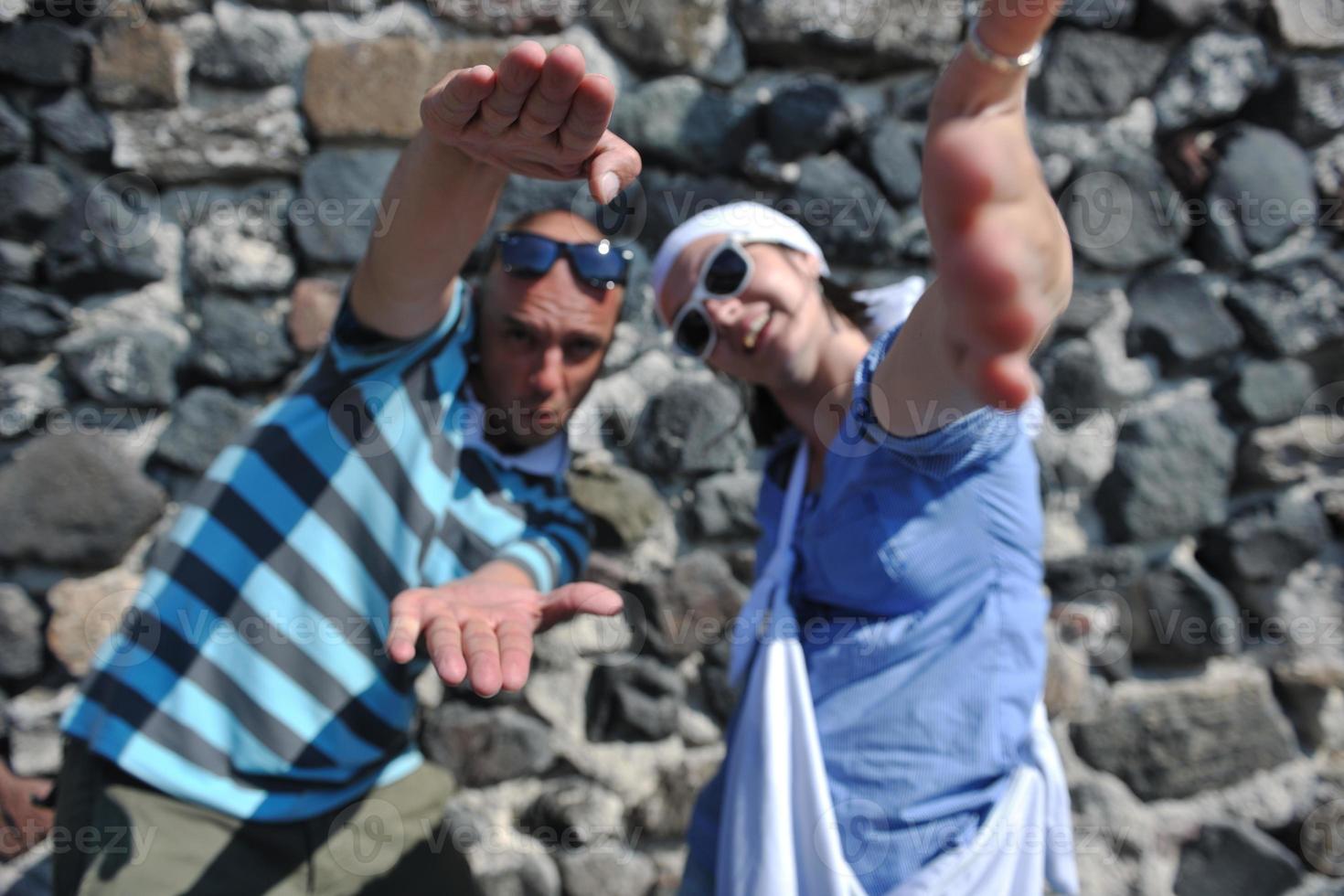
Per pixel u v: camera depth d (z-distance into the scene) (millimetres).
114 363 1892
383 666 1245
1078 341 2199
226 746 1187
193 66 1922
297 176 1975
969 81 623
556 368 1320
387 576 1221
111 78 1884
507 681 965
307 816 1219
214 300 1945
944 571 1132
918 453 950
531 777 2070
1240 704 2236
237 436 1304
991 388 631
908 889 1103
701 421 2062
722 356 1251
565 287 1289
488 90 845
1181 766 2203
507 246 1296
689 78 2061
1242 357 2244
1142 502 2178
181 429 1923
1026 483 1164
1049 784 1235
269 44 1931
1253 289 2215
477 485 1307
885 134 2105
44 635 1894
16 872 1856
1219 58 2195
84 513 1868
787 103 2064
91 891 1110
